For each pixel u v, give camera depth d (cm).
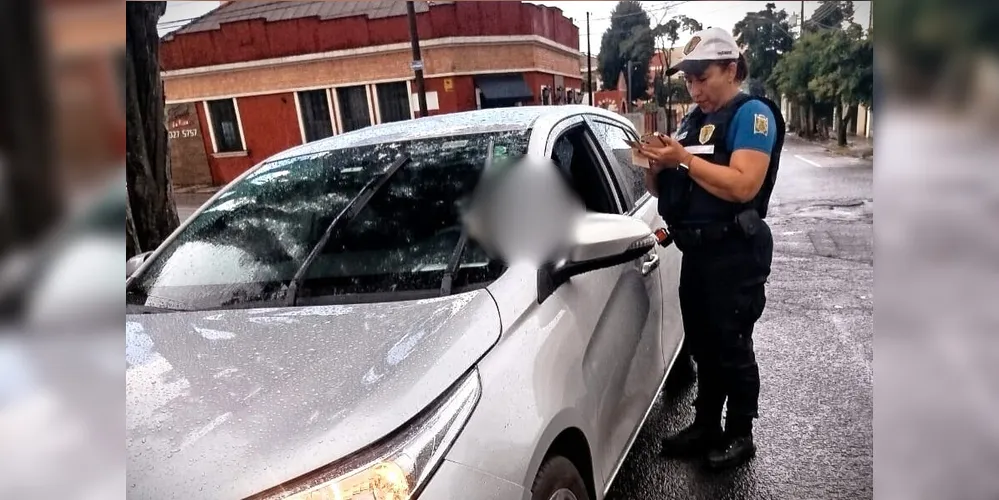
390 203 193
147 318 167
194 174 1585
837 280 468
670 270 267
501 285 158
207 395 126
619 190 250
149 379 133
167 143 531
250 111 1575
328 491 109
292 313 160
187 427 117
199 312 168
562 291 172
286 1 1556
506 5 1616
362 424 117
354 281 171
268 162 235
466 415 128
